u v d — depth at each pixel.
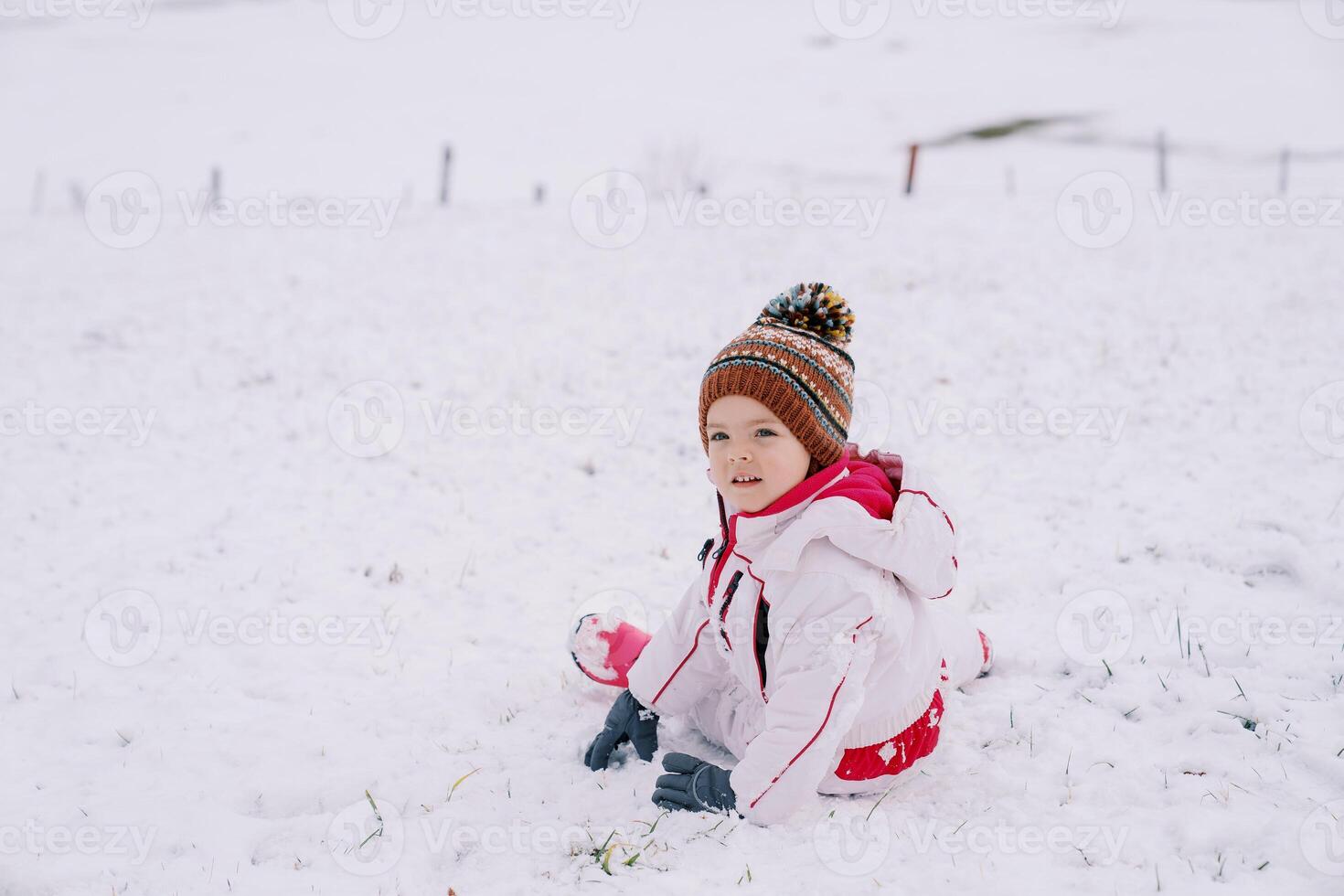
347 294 10.27
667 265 11.45
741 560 2.29
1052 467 5.14
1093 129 45.72
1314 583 3.45
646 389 7.07
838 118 52.66
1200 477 4.79
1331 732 2.48
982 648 2.90
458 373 7.52
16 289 10.89
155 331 8.84
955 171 38.12
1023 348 7.66
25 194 32.94
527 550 4.42
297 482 5.36
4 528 4.72
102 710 3.06
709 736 2.70
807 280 10.40
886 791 2.41
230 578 4.12
